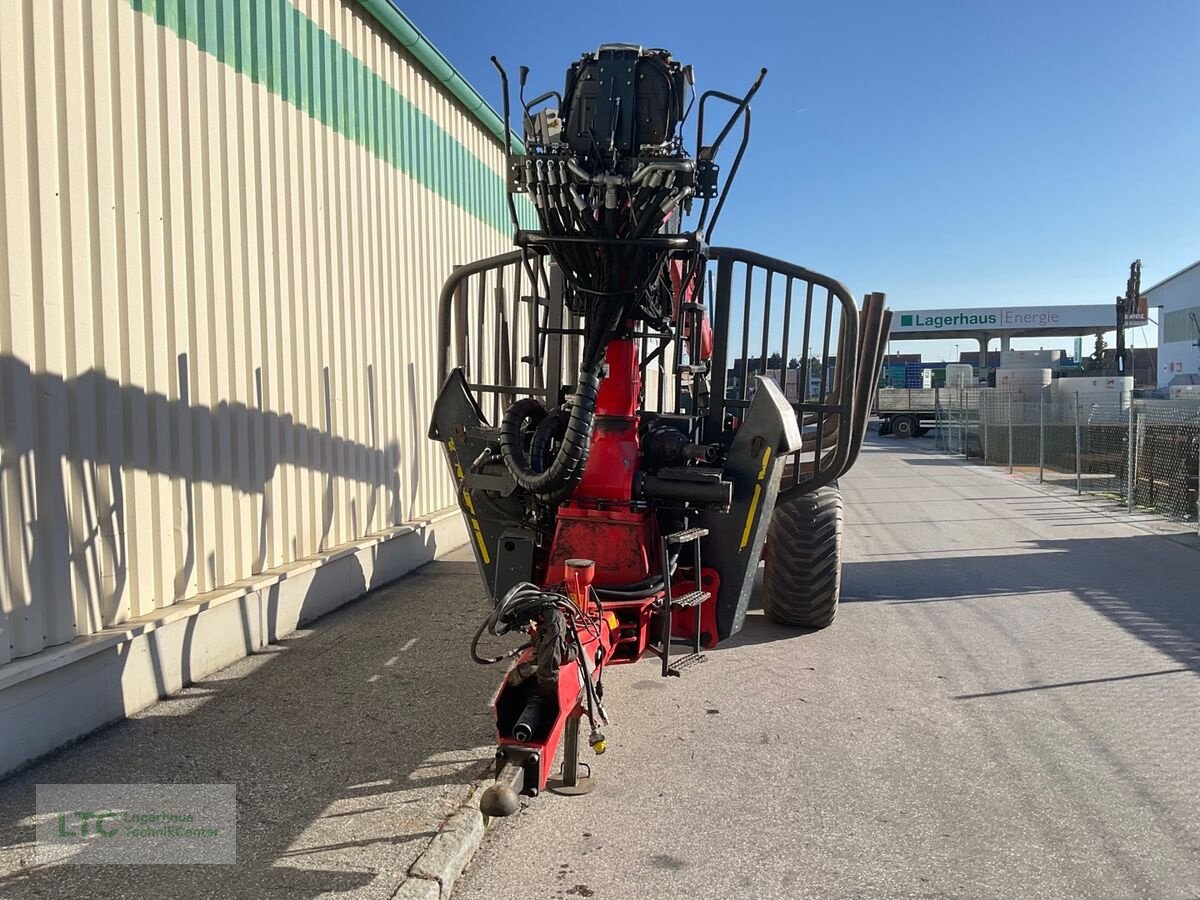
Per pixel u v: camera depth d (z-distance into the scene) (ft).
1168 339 177.78
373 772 13.15
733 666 19.04
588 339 14.38
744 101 14.10
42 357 13.38
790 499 17.31
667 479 14.52
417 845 11.10
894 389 120.67
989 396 74.02
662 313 16.44
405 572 26.61
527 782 9.46
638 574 14.12
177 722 14.89
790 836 11.99
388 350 25.79
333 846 11.07
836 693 17.46
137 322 15.43
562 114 14.52
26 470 13.08
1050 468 66.08
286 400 20.35
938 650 20.21
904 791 13.32
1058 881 10.92
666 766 14.15
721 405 16.46
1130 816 12.55
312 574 21.24
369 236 24.57
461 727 14.88
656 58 14.37
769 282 16.35
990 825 12.29
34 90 13.16
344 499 23.20
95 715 14.39
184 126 16.78
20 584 12.98
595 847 11.69
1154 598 25.09
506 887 10.78
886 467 69.46
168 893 10.05
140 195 15.55
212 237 17.60
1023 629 21.95
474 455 16.53
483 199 33.73
